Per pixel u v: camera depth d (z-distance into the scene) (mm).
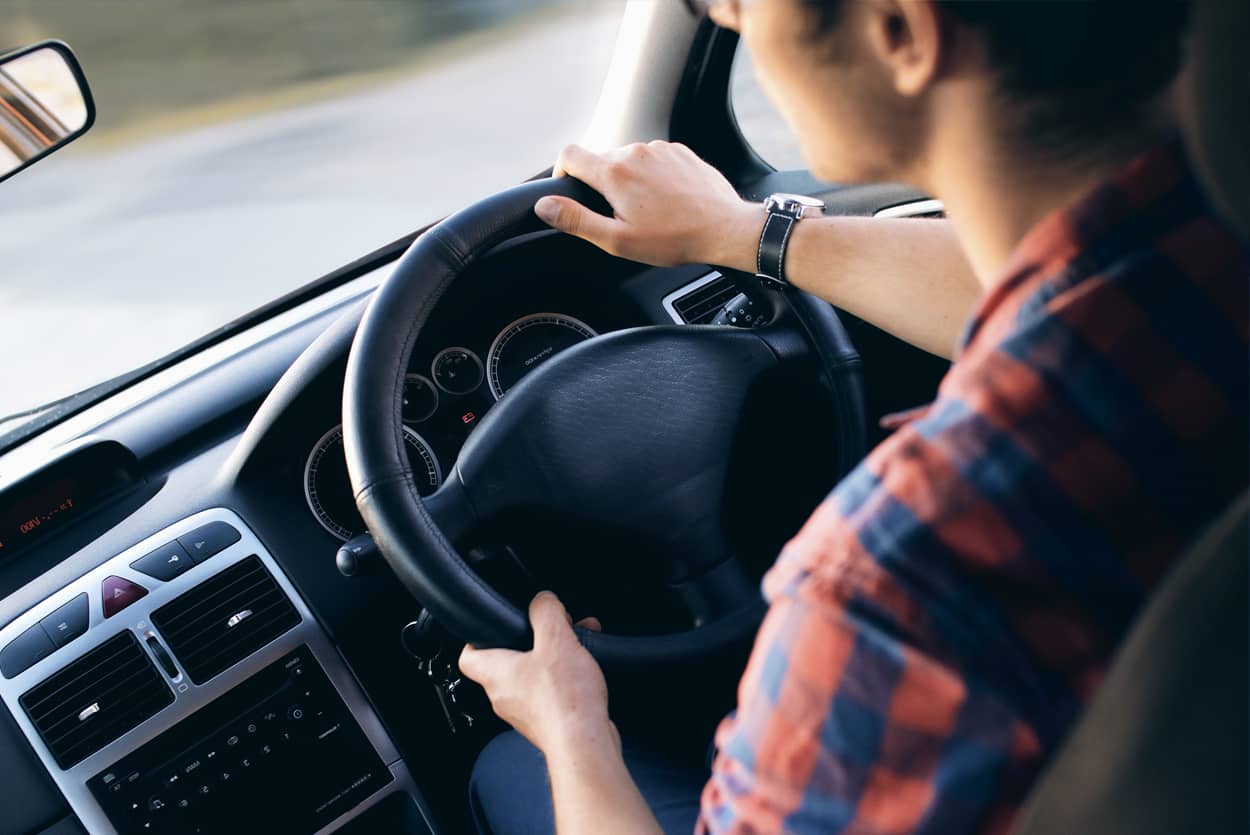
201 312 3662
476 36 8195
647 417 1063
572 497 1030
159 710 1313
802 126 509
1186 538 411
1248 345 409
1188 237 418
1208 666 396
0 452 1483
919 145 482
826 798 453
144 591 1327
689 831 1046
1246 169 399
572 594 1113
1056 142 439
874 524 422
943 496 410
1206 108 405
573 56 7035
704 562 1073
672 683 1016
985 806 436
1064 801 426
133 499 1400
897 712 424
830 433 1185
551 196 1046
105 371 1762
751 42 492
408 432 1411
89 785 1285
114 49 7754
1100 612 415
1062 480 403
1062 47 410
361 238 4445
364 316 995
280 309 1666
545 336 1505
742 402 1111
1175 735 401
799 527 1203
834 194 1898
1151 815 411
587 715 837
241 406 1483
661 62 1866
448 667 1390
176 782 1316
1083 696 422
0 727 1271
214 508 1384
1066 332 413
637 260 1078
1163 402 405
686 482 1065
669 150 1087
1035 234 440
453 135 6234
